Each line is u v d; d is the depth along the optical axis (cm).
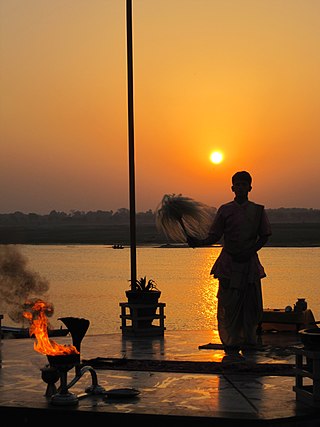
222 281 1378
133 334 1611
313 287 6319
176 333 1669
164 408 946
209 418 905
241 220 1375
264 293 5641
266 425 895
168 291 6122
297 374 997
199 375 1166
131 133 1697
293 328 1625
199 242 1380
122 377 1150
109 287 6694
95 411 931
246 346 1393
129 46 1719
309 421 920
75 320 1032
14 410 952
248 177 1391
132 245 1666
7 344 1483
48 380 1005
